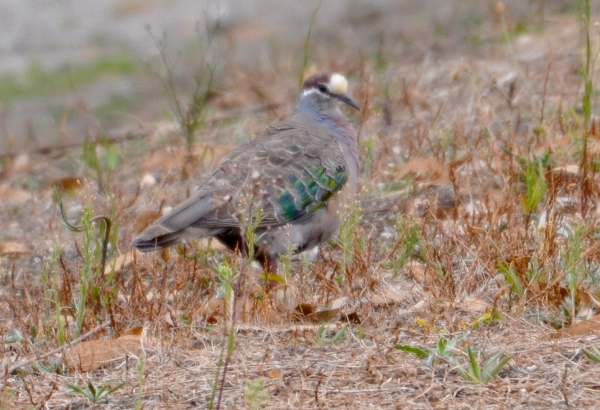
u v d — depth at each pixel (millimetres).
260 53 24750
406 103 15594
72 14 31969
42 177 17266
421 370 8391
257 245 11125
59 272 12328
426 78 18297
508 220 11031
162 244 10547
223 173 11047
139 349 9297
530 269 9961
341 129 12234
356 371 8500
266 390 8219
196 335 9578
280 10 29125
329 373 8461
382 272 10742
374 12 26812
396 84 18078
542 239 10273
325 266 11250
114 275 10984
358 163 12289
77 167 17250
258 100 19844
